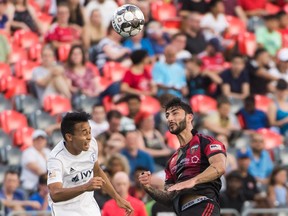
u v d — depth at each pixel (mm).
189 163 27219
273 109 53719
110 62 54531
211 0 61719
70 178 28516
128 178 37281
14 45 54938
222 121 51594
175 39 56938
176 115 27391
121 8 31359
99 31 56594
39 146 45344
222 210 42531
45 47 51312
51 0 59406
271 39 61969
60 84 51000
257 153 49250
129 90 52125
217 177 26250
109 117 46375
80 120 27906
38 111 49969
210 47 57688
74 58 51812
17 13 56125
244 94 55500
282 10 63938
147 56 52875
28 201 41781
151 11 60938
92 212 29172
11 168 45250
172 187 25703
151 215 39094
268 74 56750
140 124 47656
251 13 64000
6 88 51219
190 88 54906
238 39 59656
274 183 46156
